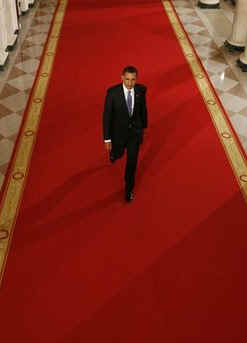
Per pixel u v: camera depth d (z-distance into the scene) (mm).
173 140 9812
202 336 6117
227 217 7953
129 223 7789
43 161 9156
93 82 12039
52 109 10852
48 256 7180
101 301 6531
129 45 14109
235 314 6395
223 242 7492
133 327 6207
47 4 17125
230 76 12547
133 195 8336
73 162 9156
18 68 12711
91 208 8070
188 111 10836
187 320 6309
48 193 8375
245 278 6906
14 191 8414
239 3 13258
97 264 7070
